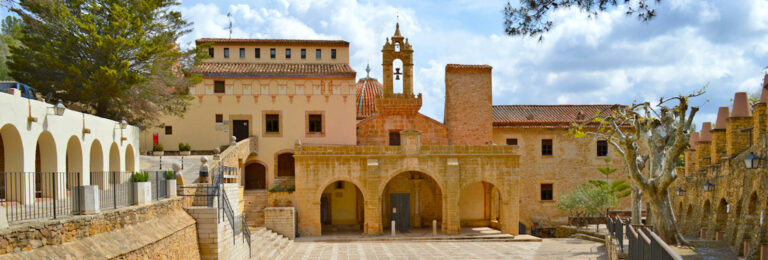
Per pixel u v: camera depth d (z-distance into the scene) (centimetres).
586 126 4803
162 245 1806
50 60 2903
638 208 3042
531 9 1428
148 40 3291
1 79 4053
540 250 3297
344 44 4909
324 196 4475
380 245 3594
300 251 3319
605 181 4591
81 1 3152
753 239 2167
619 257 2088
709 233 2941
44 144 2103
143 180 1919
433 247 3494
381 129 4697
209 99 4484
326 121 4553
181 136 4459
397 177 4447
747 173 2400
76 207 1488
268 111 4519
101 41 2973
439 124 4753
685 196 3547
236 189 2747
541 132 4841
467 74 4819
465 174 4072
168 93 3666
